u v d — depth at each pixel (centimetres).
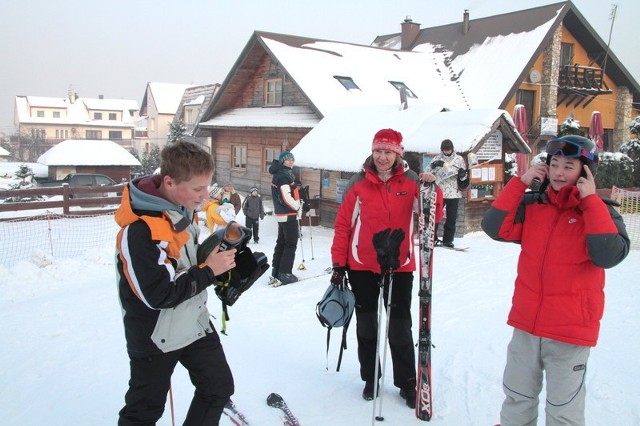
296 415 341
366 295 352
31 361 454
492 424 327
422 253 329
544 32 2048
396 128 1159
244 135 2078
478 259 838
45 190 1549
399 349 348
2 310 650
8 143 6262
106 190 1619
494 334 490
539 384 271
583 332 253
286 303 615
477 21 2409
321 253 965
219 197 1203
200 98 3972
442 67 2188
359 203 350
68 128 7112
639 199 1353
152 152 3756
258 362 431
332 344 474
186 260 248
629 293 629
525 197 280
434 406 351
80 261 921
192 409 263
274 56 1783
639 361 425
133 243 223
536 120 2142
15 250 1160
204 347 260
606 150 2472
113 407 363
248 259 269
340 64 1889
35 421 346
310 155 1280
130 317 239
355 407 351
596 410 345
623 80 2389
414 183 348
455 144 997
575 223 258
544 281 261
